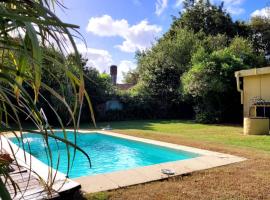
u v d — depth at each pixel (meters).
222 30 25.89
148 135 11.44
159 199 4.03
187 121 18.48
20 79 1.06
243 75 12.90
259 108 13.02
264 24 25.77
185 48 21.69
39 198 3.38
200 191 4.36
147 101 20.80
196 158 6.54
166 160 8.73
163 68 20.83
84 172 7.83
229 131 12.66
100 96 19.25
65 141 0.99
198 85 16.44
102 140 12.43
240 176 5.12
